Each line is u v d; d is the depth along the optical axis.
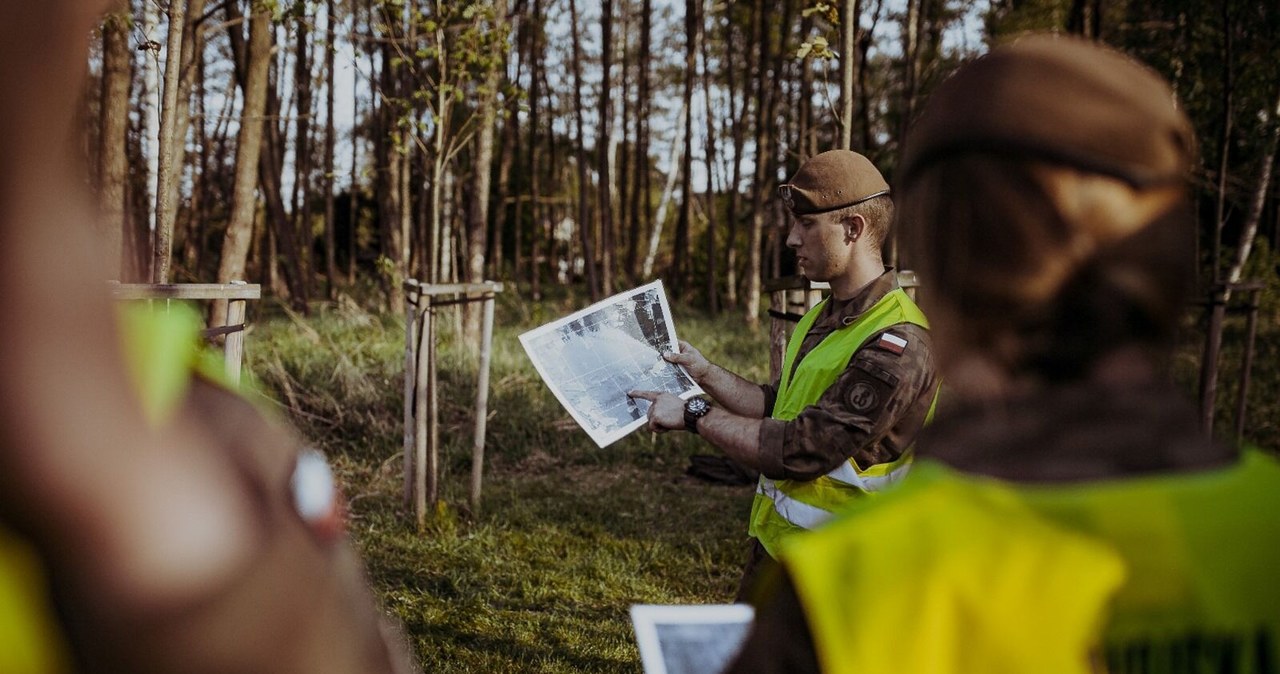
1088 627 0.51
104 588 0.28
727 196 23.78
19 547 0.28
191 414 0.34
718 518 5.72
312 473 0.39
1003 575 0.51
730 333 14.09
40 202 0.27
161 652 0.29
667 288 22.33
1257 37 9.48
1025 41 0.61
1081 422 0.56
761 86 15.75
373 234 26.64
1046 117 0.56
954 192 0.59
